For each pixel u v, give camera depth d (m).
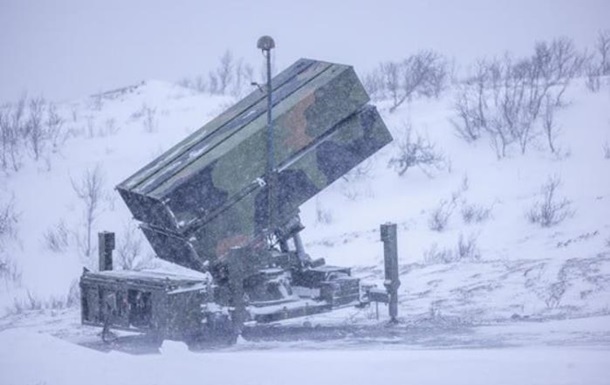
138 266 35.38
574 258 29.11
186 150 19.88
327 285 19.86
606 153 43.22
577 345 15.55
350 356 13.55
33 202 46.66
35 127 55.91
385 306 24.55
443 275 29.25
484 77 61.81
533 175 43.03
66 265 39.00
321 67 20.41
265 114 19.36
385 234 20.98
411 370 11.55
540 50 61.72
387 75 64.44
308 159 19.34
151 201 18.48
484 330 19.02
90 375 11.64
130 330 18.41
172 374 11.61
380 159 50.47
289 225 19.78
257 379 11.21
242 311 18.28
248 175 18.58
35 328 23.92
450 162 47.03
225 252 18.56
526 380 10.61
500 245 34.03
